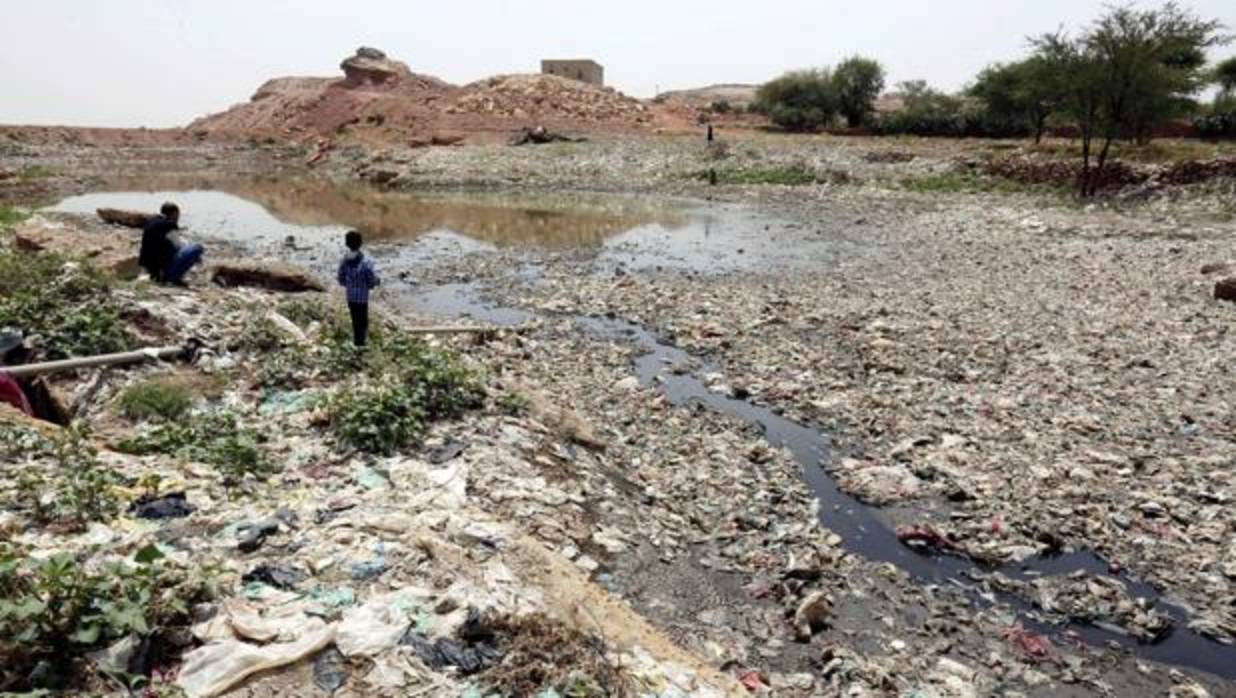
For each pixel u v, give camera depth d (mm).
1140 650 7371
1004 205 37875
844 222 36094
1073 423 12148
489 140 73312
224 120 121812
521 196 49438
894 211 38750
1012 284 22047
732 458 11234
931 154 50562
